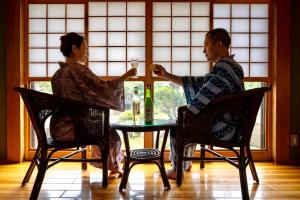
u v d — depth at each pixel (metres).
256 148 3.78
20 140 3.59
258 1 3.64
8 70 3.54
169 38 3.68
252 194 2.55
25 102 2.30
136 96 2.91
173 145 2.91
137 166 3.42
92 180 2.94
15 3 3.52
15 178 3.01
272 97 3.65
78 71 2.63
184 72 3.69
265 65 3.69
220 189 2.67
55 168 3.35
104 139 2.58
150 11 3.64
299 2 3.54
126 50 3.68
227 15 3.68
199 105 2.41
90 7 3.66
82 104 2.41
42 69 3.70
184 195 2.52
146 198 2.46
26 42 3.66
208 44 2.65
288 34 3.51
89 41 3.68
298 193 2.58
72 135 2.50
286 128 3.55
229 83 2.42
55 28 3.68
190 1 3.65
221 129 2.45
